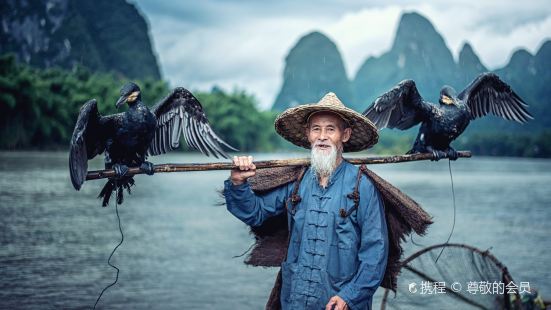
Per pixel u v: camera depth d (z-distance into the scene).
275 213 3.90
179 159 58.88
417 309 5.87
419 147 4.68
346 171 3.71
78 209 19.70
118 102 3.58
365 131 3.85
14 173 33.00
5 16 131.12
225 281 10.44
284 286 3.71
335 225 3.61
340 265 3.58
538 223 19.34
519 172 61.78
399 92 4.53
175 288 9.87
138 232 15.50
